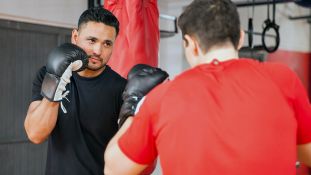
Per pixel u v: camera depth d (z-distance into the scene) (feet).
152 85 4.49
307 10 22.93
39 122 5.16
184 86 3.56
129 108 4.39
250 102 3.46
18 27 11.52
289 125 3.53
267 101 3.49
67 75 5.11
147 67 4.76
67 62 5.09
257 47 16.38
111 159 3.84
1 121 11.14
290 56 21.94
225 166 3.36
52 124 5.22
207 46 3.66
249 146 3.37
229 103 3.45
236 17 3.67
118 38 6.77
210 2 3.67
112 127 5.72
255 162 3.37
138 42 6.72
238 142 3.38
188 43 3.77
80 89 5.64
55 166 5.52
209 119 3.42
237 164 3.35
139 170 3.84
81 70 5.35
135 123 3.72
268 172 3.40
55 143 5.55
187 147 3.43
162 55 16.57
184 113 3.48
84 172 5.46
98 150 5.60
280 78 3.63
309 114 3.75
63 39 12.86
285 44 21.61
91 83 5.67
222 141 3.39
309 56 23.31
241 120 3.42
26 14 11.98
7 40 11.26
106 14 5.54
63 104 5.51
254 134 3.40
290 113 3.57
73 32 5.87
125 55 6.70
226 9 3.64
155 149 3.78
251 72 3.59
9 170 11.34
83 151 5.50
